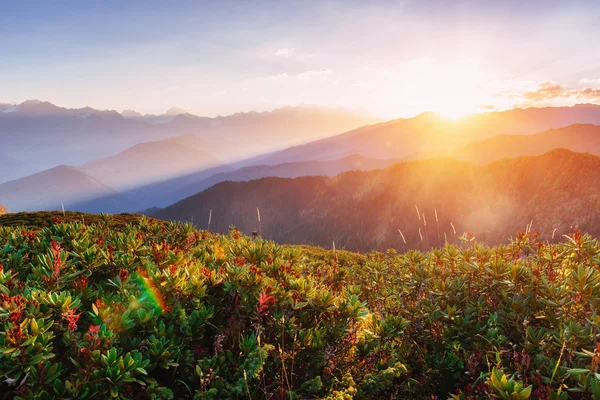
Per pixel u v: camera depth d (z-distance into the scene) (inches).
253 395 131.3
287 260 224.8
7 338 103.9
